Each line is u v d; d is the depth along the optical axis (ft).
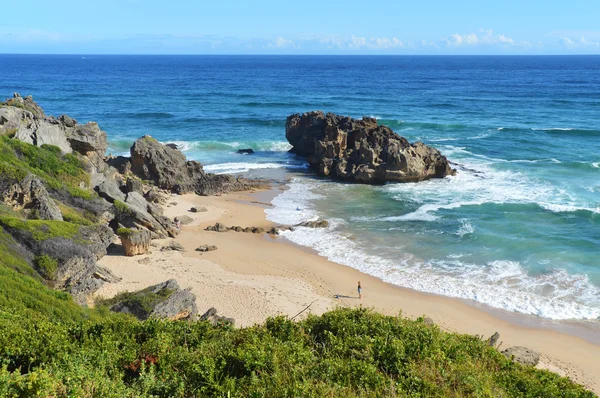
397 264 126.11
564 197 172.55
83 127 174.29
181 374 50.26
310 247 137.08
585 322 100.53
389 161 196.44
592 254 127.65
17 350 53.11
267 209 168.66
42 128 148.46
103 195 143.23
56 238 96.27
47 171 136.46
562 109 374.22
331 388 45.21
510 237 138.72
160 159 187.83
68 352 54.19
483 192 181.47
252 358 50.11
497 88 554.05
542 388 51.72
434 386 47.26
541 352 91.40
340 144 215.10
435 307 106.22
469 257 128.57
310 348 55.72
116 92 486.79
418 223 152.76
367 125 228.63
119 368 52.49
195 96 460.55
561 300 107.76
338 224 153.28
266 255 131.85
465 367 51.85
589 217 151.94
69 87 535.19
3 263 88.58
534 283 114.62
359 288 110.52
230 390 45.75
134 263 121.29
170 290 96.37
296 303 106.01
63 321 73.26
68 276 94.38
